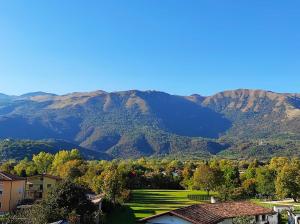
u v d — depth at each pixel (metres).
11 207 77.75
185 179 144.25
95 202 66.44
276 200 107.56
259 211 54.91
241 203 56.91
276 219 58.34
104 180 88.75
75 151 148.50
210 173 117.19
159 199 105.31
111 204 76.75
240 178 130.88
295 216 60.78
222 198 103.06
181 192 128.88
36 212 47.81
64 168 120.69
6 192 77.31
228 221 49.53
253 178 124.81
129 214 75.06
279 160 161.12
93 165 133.38
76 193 52.03
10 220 44.59
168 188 146.88
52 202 49.66
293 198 104.56
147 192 128.62
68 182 52.91
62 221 43.81
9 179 77.88
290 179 101.25
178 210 45.09
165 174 157.62
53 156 151.38
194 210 47.31
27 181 91.44
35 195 90.50
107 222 65.12
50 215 47.59
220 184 116.06
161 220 44.12
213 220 45.50
